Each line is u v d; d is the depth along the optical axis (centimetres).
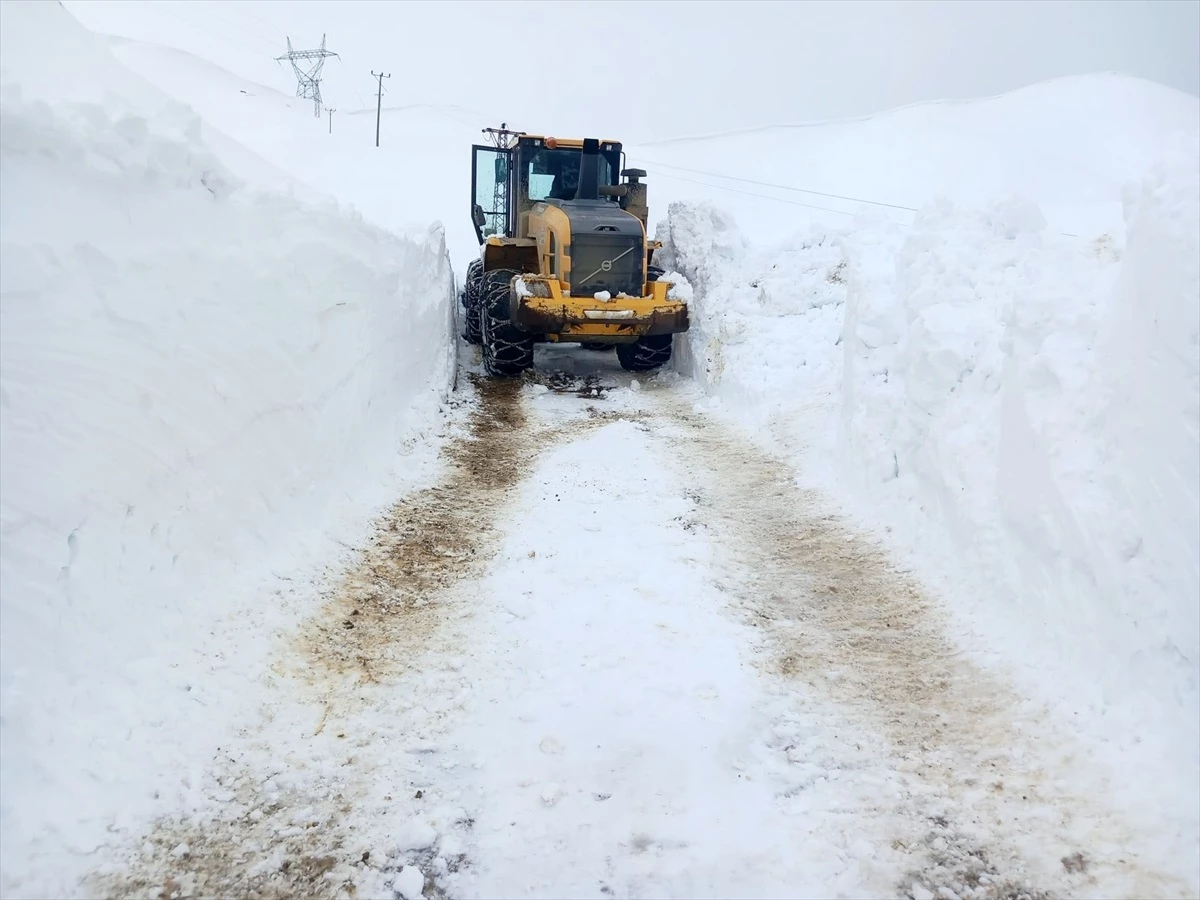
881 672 362
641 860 260
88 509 304
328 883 247
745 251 955
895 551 477
